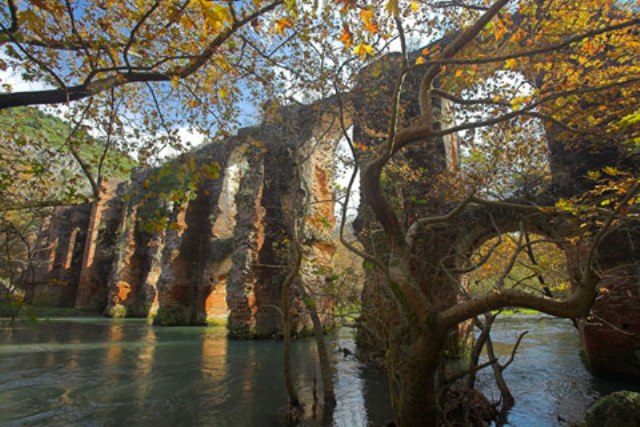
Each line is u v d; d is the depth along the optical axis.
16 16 5.55
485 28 7.57
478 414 8.11
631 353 11.21
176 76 6.98
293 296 22.94
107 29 7.29
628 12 8.24
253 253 23.19
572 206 6.27
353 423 8.70
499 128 9.91
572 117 8.22
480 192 10.67
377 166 6.42
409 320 5.89
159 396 11.22
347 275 14.48
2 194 7.88
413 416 5.80
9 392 11.70
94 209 50.25
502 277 6.70
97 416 9.52
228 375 13.85
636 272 10.87
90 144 8.32
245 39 7.49
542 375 12.62
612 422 6.45
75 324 34.09
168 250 35.50
